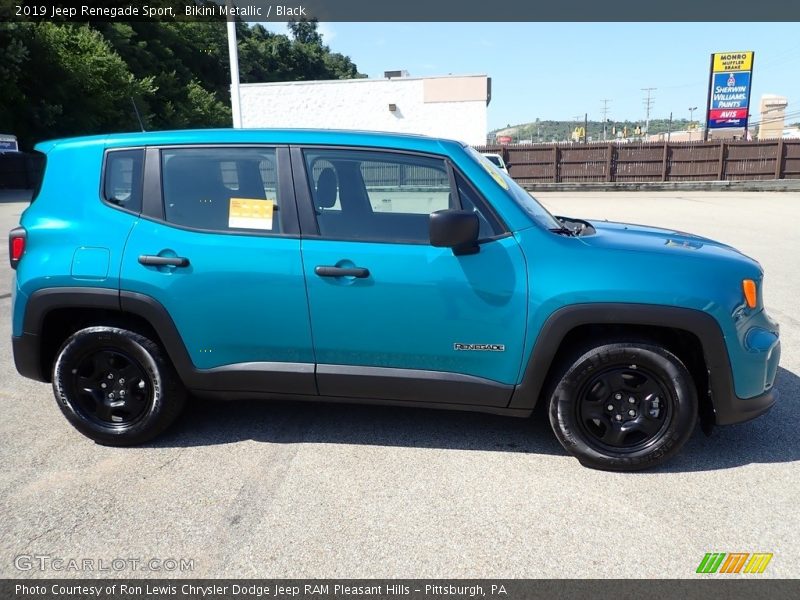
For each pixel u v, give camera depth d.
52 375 3.43
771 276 8.09
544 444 3.43
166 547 2.52
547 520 2.71
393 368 3.15
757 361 3.00
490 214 3.05
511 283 2.97
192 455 3.28
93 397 3.35
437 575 2.36
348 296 3.05
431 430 3.59
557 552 2.49
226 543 2.54
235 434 3.53
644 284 2.90
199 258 3.12
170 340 3.20
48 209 3.32
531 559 2.45
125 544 2.54
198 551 2.50
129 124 36.41
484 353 3.05
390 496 2.89
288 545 2.53
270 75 69.62
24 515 2.73
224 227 3.16
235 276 3.10
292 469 3.14
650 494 2.92
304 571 2.38
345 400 3.27
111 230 3.22
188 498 2.87
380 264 3.02
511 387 3.08
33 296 3.25
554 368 3.17
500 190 3.10
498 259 2.98
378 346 3.11
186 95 46.94
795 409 3.92
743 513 2.76
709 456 3.30
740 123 31.33
